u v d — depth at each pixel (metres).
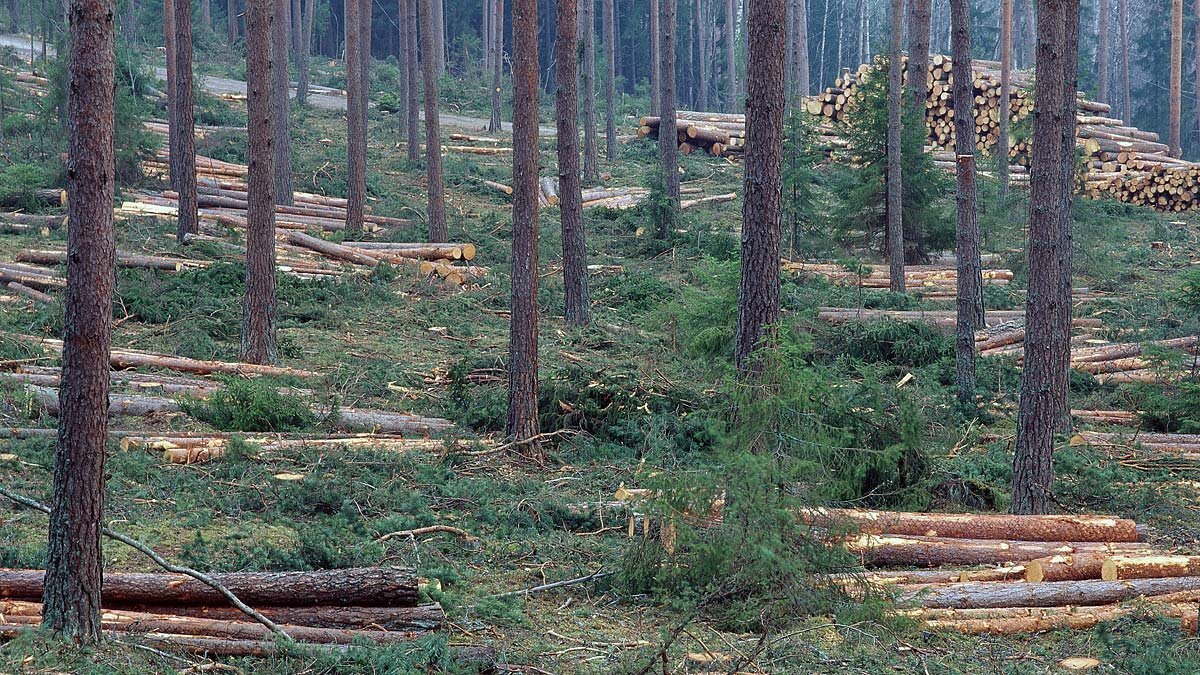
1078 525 10.42
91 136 6.61
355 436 13.54
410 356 18.28
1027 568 9.61
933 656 8.34
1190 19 69.50
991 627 8.91
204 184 28.84
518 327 13.62
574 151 21.09
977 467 13.41
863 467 10.02
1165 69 70.62
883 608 8.37
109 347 6.88
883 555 9.94
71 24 6.59
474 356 17.69
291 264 23.28
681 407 14.76
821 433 9.19
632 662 7.72
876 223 26.64
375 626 7.80
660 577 8.90
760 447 8.86
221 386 15.24
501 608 8.74
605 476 12.70
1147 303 22.91
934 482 12.13
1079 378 18.19
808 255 26.78
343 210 29.91
